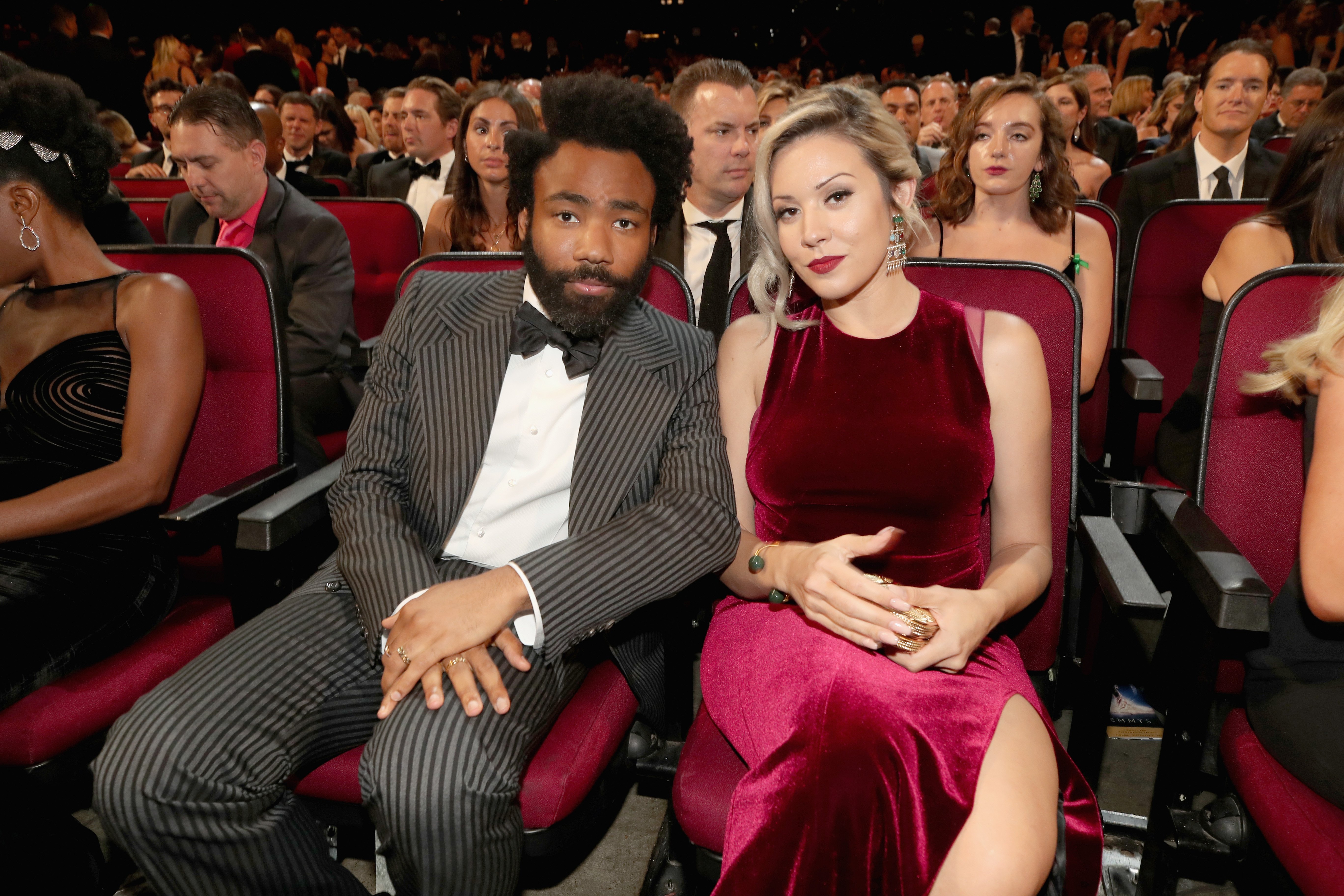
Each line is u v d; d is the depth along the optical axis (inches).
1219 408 54.1
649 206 48.4
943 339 51.4
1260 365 52.9
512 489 51.6
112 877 55.2
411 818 41.3
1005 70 401.7
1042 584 48.9
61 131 55.2
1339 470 42.3
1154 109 212.8
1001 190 85.1
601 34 549.3
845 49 507.2
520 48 516.7
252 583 55.3
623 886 61.8
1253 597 42.0
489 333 51.9
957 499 50.3
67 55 257.4
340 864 47.2
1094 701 50.9
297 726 45.1
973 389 50.8
